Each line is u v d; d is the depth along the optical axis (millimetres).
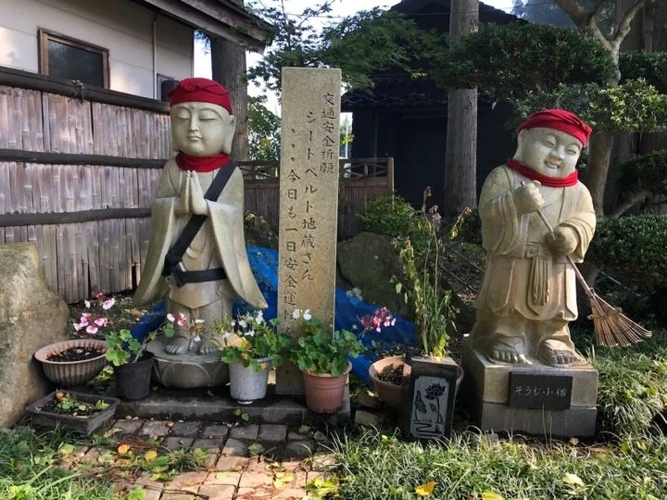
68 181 6363
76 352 4051
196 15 8289
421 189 14688
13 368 3615
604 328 3846
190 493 3027
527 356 3904
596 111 4855
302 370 3814
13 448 3215
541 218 3658
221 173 4125
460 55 6051
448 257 8219
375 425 3777
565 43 5293
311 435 3711
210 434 3686
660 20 9422
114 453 3406
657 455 3391
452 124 12086
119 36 8117
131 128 7312
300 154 3916
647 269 4824
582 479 3119
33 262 4027
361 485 2994
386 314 4312
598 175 5844
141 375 3861
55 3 6930
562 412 3773
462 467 3127
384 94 13742
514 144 13672
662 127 4926
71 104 6348
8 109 5594
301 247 3998
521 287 3771
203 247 4059
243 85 11062
